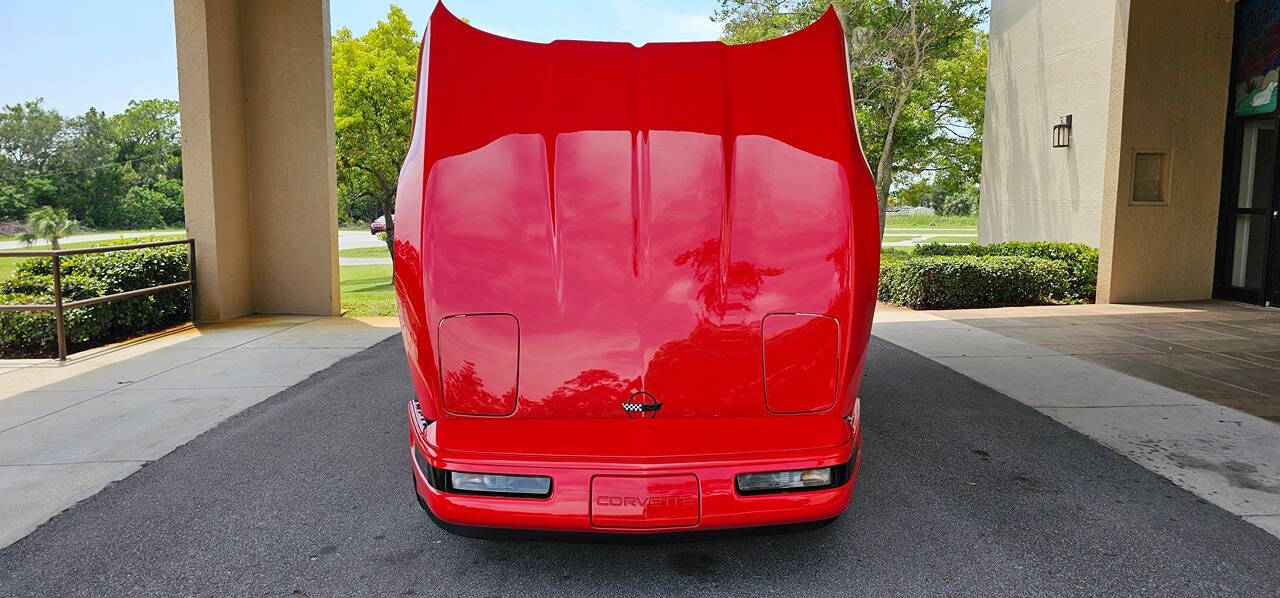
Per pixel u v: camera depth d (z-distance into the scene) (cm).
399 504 341
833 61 269
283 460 400
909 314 931
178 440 434
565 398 253
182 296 859
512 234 254
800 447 247
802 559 287
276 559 288
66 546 297
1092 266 1020
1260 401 505
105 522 321
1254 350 674
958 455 404
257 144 916
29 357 675
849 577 272
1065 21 1135
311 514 330
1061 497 344
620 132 260
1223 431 440
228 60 876
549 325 252
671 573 277
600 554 293
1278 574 269
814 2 1634
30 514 329
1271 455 398
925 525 316
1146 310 927
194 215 860
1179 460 391
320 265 930
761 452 245
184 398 529
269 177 920
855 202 258
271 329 827
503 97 264
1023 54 1247
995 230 1346
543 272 253
